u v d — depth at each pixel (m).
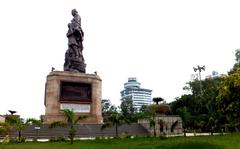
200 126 54.50
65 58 53.03
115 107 85.75
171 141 28.98
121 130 44.56
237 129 53.19
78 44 53.59
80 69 51.84
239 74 35.09
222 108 38.12
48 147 26.33
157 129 46.06
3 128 26.25
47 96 47.59
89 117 47.75
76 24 54.16
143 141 31.22
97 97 49.62
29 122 37.41
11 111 44.56
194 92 82.56
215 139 30.69
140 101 189.25
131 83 193.75
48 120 46.16
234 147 22.52
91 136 40.75
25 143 31.78
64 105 47.06
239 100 35.72
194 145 23.92
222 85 36.72
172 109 74.81
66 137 38.47
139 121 48.25
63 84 48.03
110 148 24.42
